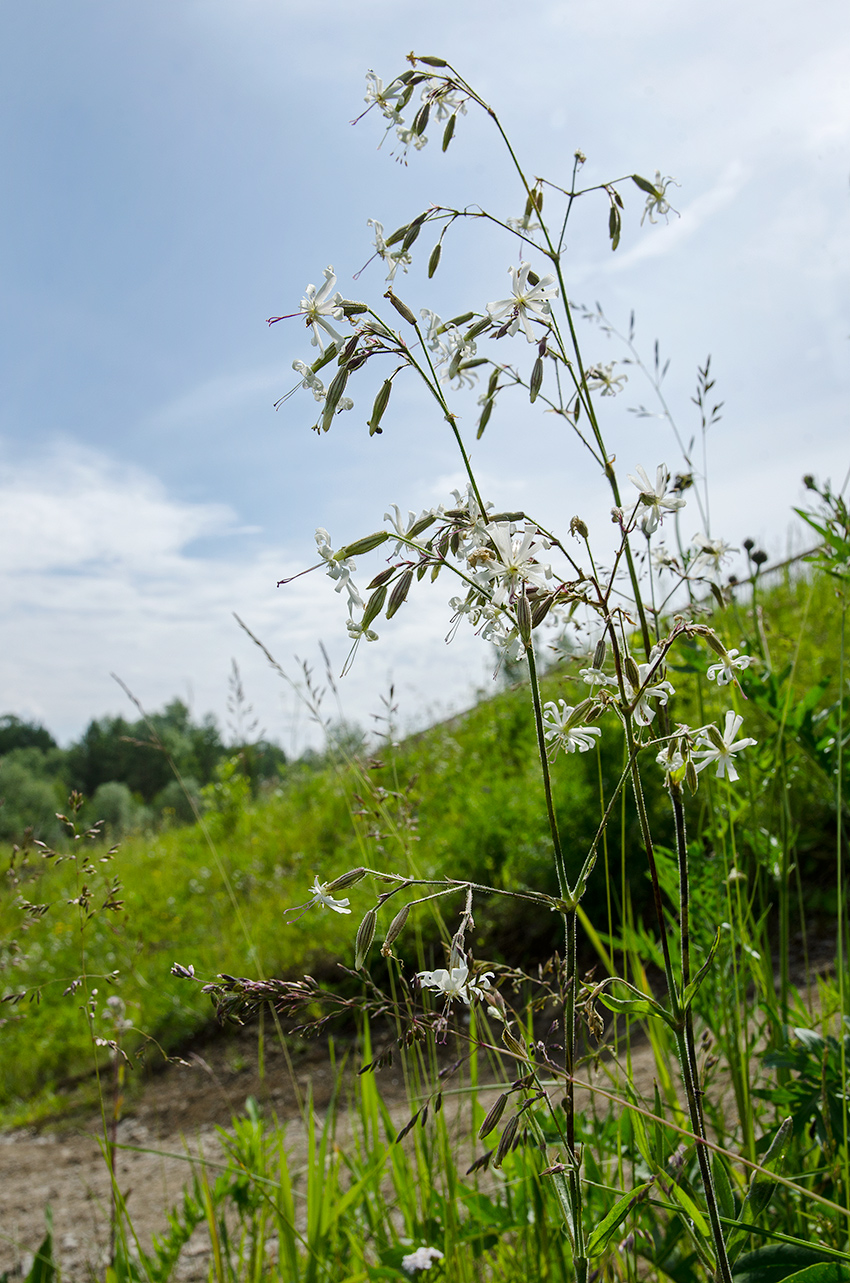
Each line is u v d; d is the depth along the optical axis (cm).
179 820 1291
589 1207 171
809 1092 177
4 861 414
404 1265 189
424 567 121
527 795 537
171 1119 489
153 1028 591
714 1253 124
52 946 674
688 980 126
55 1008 648
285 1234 214
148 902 821
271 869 806
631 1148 185
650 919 438
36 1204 404
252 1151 253
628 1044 175
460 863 530
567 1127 124
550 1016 230
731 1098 238
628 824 447
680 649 225
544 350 136
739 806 231
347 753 321
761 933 211
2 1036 634
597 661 124
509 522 121
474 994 121
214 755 1107
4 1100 589
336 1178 231
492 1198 219
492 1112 119
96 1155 466
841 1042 167
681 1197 127
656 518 124
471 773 749
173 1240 246
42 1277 233
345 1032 513
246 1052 538
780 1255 128
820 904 387
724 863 209
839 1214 160
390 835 270
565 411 150
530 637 115
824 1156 182
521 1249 199
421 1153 231
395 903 489
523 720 794
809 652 495
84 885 214
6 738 4447
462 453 127
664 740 123
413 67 140
